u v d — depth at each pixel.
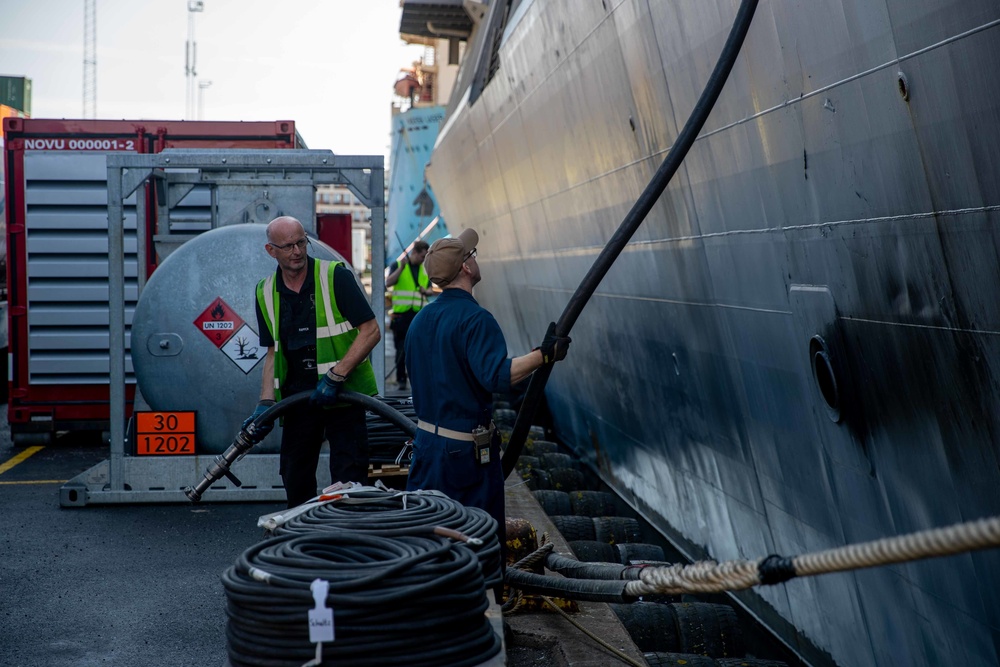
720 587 2.41
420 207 27.92
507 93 9.39
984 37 2.75
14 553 5.47
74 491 6.52
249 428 4.57
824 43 3.62
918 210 3.29
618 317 7.69
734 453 5.87
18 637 4.24
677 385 6.68
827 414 4.34
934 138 3.11
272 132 9.20
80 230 9.12
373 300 6.71
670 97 5.36
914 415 3.61
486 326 3.53
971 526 1.62
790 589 5.38
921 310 3.40
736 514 6.15
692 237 5.57
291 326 4.64
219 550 5.54
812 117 3.86
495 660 2.67
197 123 9.14
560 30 7.02
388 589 2.49
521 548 4.33
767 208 4.50
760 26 4.09
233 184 6.77
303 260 4.59
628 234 3.57
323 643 2.46
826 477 4.59
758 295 4.85
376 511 3.21
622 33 5.79
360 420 4.73
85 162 9.05
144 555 5.45
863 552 1.88
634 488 8.80
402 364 12.48
